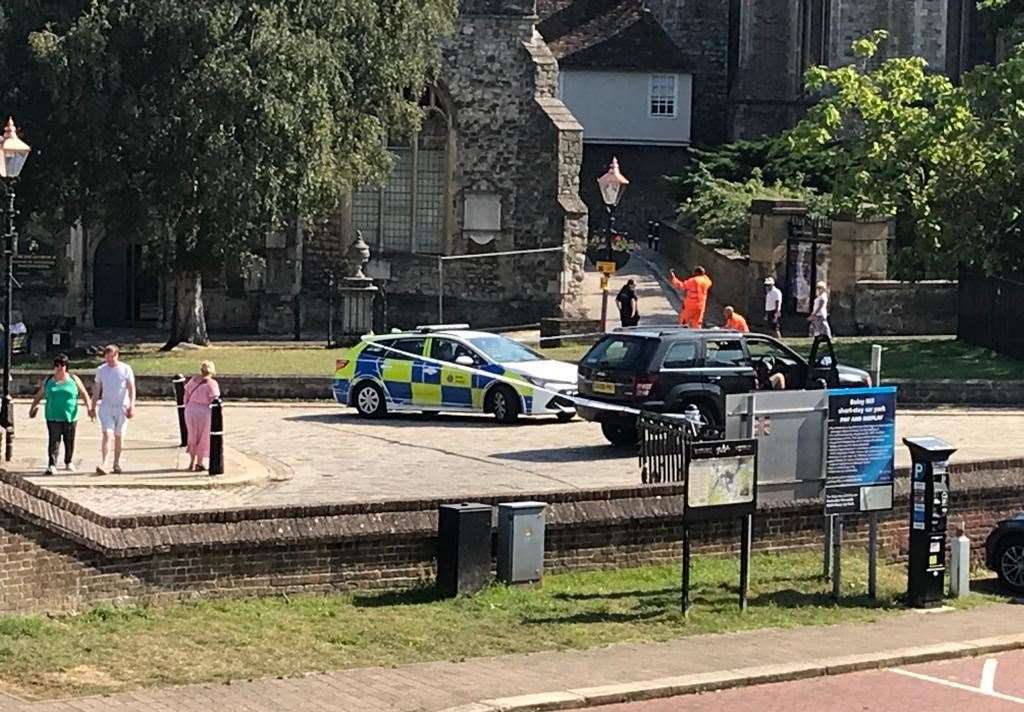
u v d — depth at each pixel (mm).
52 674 14672
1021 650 18062
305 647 16109
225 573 17625
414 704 14203
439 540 18734
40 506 16375
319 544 18141
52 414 25156
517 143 50219
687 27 68375
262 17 40219
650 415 23906
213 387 25547
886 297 43969
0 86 41750
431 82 48281
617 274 54125
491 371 32031
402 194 50812
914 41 65438
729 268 48156
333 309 49406
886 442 19938
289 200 41281
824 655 16984
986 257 39781
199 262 42219
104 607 16797
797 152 44312
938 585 20109
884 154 41469
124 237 42469
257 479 25188
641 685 15195
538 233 50219
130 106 39938
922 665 17156
